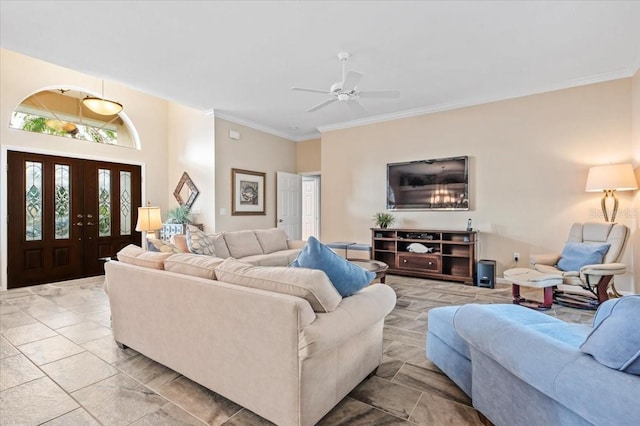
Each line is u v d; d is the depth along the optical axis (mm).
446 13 2723
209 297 1745
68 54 3434
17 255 4535
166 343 2025
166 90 4508
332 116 5715
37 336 2719
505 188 4637
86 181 5289
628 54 3469
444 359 2020
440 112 5137
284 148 7086
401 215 5512
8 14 2709
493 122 4719
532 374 1190
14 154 4527
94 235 5375
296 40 3158
